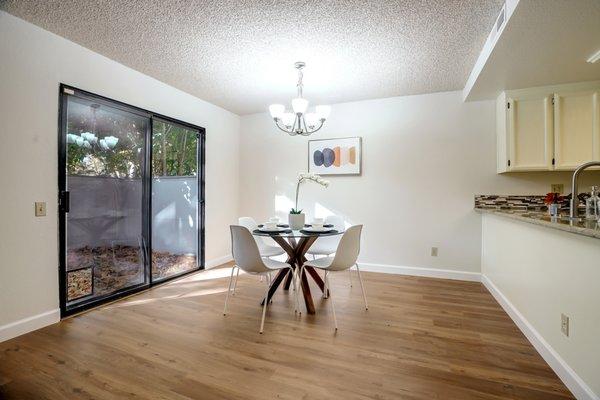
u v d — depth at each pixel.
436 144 3.69
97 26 2.28
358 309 2.67
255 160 4.67
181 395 1.53
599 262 1.35
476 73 2.80
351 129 4.07
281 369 1.75
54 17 2.16
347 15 2.11
